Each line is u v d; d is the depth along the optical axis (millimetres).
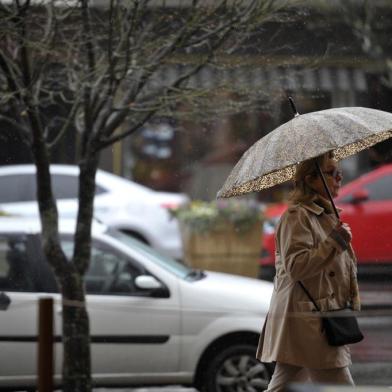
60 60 26500
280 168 17203
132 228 53812
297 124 17922
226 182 18344
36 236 27531
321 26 42000
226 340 26422
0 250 27375
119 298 26875
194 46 25891
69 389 22750
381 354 27547
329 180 18141
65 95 30078
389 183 54938
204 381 26469
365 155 64062
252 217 44062
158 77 28094
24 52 23750
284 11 29359
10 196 52875
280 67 32844
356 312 17469
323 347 17328
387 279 53750
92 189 24406
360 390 11984
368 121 18000
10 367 25094
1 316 25156
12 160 58188
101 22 25047
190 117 29391
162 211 54125
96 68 24703
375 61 49906
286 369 17875
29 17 25375
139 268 27391
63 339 22984
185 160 64625
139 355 26156
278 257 17906
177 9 27094
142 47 24562
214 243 44188
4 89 25078
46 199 24125
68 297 23609
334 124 17766
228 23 24562
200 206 44875
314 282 17469
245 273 44406
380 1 49375
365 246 54188
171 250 53906
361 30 46812
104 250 27625
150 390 27109
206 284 27188
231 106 29406
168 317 26312
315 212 17484
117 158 65125
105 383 26062
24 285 26984
